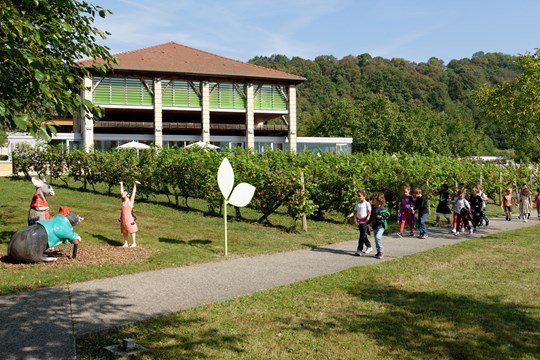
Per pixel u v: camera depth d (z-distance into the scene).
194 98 50.69
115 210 18.42
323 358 5.44
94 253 10.82
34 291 7.83
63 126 58.88
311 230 16.19
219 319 6.63
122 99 47.91
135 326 6.25
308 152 24.67
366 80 159.88
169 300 7.50
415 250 13.03
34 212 10.96
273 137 55.06
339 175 18.75
